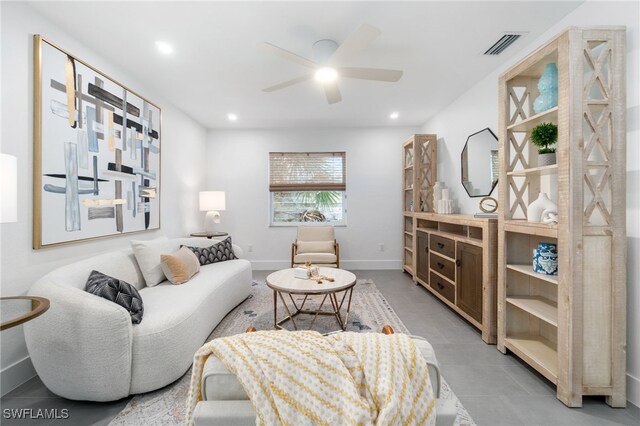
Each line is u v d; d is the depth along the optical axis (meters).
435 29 2.24
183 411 1.58
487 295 2.37
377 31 1.75
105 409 1.61
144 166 3.19
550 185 2.16
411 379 0.70
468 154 3.50
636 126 1.64
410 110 4.24
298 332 0.84
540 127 1.85
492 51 2.58
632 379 1.65
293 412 0.64
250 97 3.64
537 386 1.80
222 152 5.15
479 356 2.16
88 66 2.39
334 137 5.16
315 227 4.79
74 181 2.25
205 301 2.32
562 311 1.65
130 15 2.04
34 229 1.94
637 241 1.63
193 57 2.63
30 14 1.94
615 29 1.59
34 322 1.62
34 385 1.83
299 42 2.38
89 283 1.85
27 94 1.92
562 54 1.63
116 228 2.72
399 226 5.18
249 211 5.19
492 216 2.61
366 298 3.49
